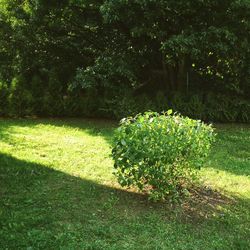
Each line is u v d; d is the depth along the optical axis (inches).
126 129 241.0
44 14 466.0
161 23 440.5
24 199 242.1
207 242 208.4
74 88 453.4
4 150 327.0
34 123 432.8
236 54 451.8
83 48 502.9
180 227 219.9
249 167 322.0
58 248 194.4
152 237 209.8
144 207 238.2
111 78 455.8
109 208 236.1
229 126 460.4
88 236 207.5
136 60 474.9
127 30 478.9
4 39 495.2
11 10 484.7
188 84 502.3
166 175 239.8
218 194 263.6
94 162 310.5
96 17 476.7
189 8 422.6
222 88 497.7
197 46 413.4
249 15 427.2
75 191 256.7
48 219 219.8
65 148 342.3
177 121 249.9
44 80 499.2
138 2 402.6
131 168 241.1
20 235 203.5
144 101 458.9
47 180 272.4
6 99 461.4
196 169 256.4
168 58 489.7
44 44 500.4
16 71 502.6
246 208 246.8
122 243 203.2
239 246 206.8
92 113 473.1
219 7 430.3
